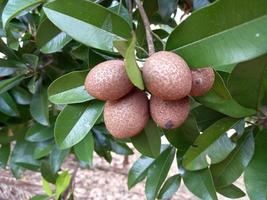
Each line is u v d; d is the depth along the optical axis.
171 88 0.30
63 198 0.68
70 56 0.55
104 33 0.36
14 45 0.50
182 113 0.33
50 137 0.60
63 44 0.46
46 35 0.46
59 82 0.40
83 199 1.46
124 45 0.29
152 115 0.33
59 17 0.36
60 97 0.40
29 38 0.54
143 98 0.33
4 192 1.12
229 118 0.44
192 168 0.44
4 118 0.62
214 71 0.35
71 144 0.41
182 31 0.33
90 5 0.36
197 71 0.33
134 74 0.29
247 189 0.45
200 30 0.32
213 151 0.44
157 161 0.53
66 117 0.41
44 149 0.62
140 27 0.45
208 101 0.38
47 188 0.68
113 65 0.32
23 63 0.54
